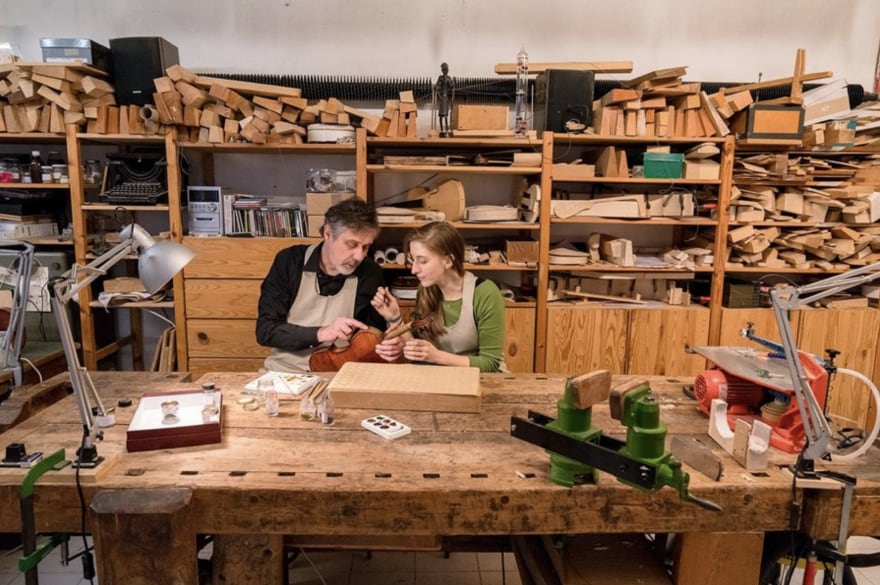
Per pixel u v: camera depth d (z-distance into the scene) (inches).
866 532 47.2
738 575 49.5
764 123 113.5
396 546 54.8
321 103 111.0
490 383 70.9
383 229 126.3
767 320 119.6
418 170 113.3
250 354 115.3
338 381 63.5
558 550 55.0
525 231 129.3
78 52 107.4
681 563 49.4
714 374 60.3
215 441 52.7
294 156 129.3
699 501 40.4
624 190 125.6
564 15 127.3
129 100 110.8
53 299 45.8
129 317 133.2
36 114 108.9
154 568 44.0
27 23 124.3
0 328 103.8
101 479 46.4
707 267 119.6
